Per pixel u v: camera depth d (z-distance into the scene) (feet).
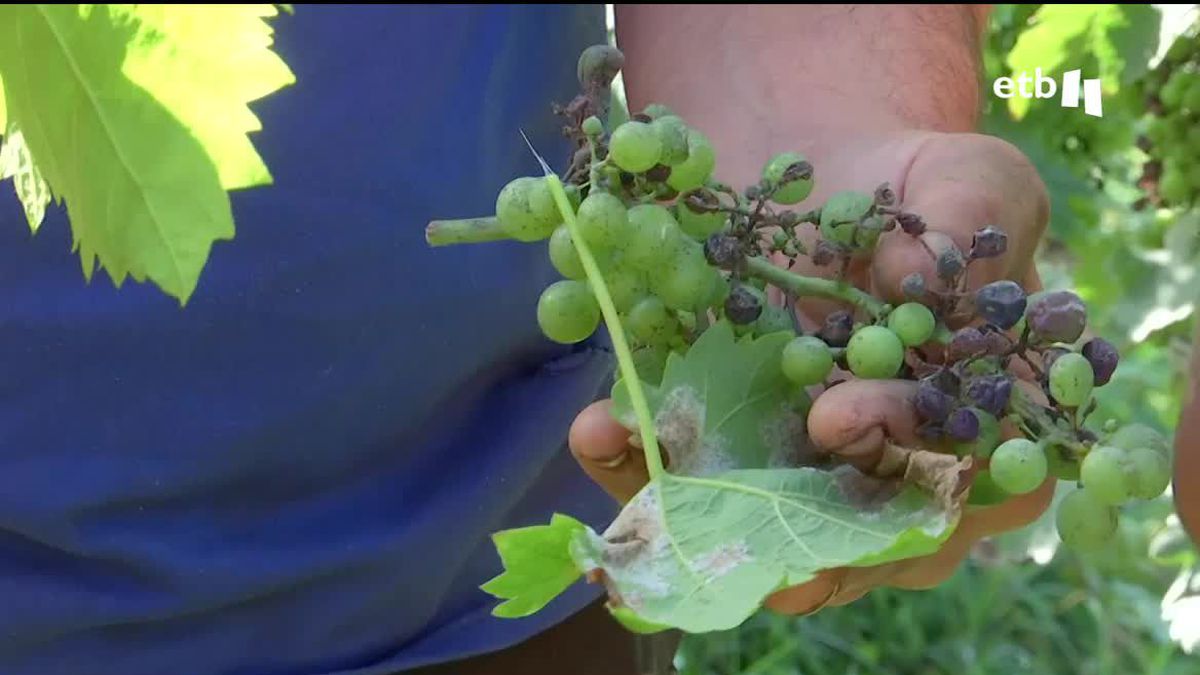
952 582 10.85
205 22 1.62
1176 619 6.18
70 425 3.42
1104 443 2.32
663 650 4.60
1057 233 7.18
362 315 3.53
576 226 2.31
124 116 1.67
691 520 2.16
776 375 2.47
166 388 3.45
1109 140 7.00
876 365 2.42
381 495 3.76
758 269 2.57
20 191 2.12
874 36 4.21
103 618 3.54
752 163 3.99
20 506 3.40
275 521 3.65
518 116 3.76
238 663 3.72
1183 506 2.56
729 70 4.22
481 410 3.88
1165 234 6.43
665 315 2.47
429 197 3.55
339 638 3.79
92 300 3.35
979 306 2.37
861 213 2.59
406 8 3.54
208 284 3.40
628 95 4.61
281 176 3.42
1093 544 2.32
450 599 3.94
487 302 3.64
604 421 2.49
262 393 3.51
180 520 3.56
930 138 3.37
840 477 2.23
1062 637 10.23
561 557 2.02
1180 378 6.47
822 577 2.30
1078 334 2.33
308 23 3.44
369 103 3.49
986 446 2.37
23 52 1.72
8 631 3.52
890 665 10.28
